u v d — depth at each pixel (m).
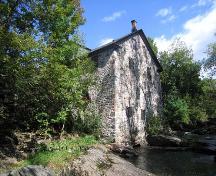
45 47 14.11
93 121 20.22
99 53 22.52
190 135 25.53
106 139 20.02
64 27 16.97
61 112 15.62
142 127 23.73
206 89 38.56
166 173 13.13
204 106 37.47
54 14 16.48
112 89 21.12
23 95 14.58
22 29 16.06
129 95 22.75
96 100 21.73
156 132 23.98
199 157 16.83
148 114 25.05
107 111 21.03
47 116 15.50
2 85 14.19
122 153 17.61
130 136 21.91
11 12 15.33
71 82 15.84
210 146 18.75
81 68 17.58
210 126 31.38
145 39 26.41
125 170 12.03
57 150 13.08
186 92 35.41
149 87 26.14
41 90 14.85
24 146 13.30
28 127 15.28
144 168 14.19
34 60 13.76
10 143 12.98
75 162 11.47
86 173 10.83
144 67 25.81
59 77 14.85
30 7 16.17
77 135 18.00
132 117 22.67
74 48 17.16
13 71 13.13
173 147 20.53
